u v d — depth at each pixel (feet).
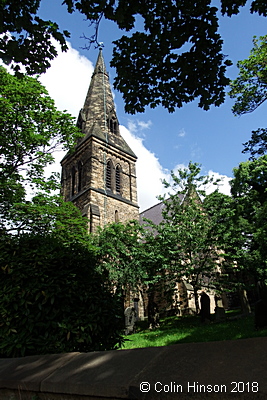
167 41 19.11
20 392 7.24
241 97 44.86
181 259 61.00
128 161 121.39
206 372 4.77
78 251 16.48
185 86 20.89
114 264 65.46
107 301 15.26
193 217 60.29
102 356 6.95
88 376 6.03
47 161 52.49
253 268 61.16
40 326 12.44
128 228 71.87
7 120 44.14
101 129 121.29
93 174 103.45
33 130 46.47
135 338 46.62
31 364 8.11
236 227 56.90
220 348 5.40
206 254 61.11
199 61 19.66
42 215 46.98
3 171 46.52
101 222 96.27
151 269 63.36
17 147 46.98
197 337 37.88
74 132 52.31
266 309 35.60
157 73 20.70
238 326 41.14
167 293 63.36
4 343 11.61
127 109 22.25
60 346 12.16
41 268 13.80
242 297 62.13
